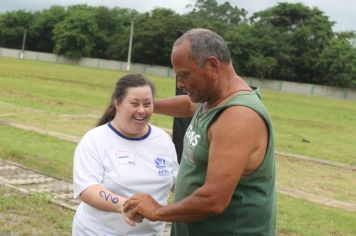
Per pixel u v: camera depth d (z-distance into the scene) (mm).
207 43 2719
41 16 86500
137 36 71562
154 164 3412
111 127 3410
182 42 2754
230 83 2826
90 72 52969
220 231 2912
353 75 60031
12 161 9422
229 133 2662
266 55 64500
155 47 70812
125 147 3381
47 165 9305
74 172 3373
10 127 12922
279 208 7887
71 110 18156
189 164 2951
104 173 3350
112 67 71812
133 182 3336
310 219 7523
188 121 4758
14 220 6223
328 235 6898
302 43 64000
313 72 63656
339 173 11695
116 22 82438
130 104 3301
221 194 2645
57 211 6676
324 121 24703
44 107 18062
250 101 2730
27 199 7016
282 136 17062
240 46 64438
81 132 13531
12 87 25047
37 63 64000
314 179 10734
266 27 68375
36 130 12945
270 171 2871
